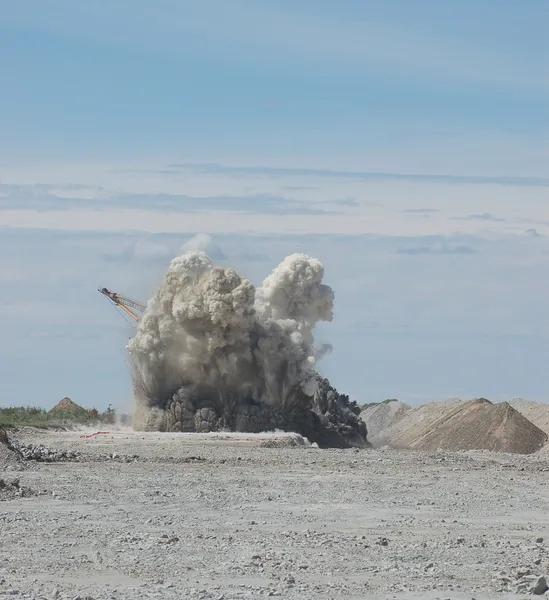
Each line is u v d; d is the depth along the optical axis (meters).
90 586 108.81
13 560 122.94
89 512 164.50
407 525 156.12
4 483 186.25
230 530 147.62
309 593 106.19
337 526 153.75
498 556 128.12
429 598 105.12
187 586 109.25
